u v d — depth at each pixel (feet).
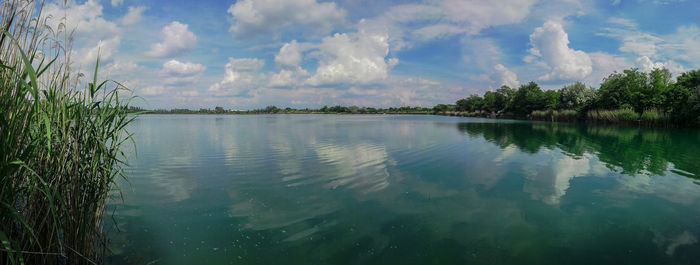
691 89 104.58
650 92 124.98
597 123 135.85
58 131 11.66
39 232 11.37
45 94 11.00
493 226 19.10
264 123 149.59
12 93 9.89
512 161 40.37
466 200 24.09
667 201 24.11
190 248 16.01
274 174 32.65
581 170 35.06
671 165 38.04
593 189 27.35
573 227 19.04
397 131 90.27
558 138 70.08
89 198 13.50
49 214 11.91
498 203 23.44
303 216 20.59
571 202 23.75
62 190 12.12
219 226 18.89
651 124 111.04
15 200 10.91
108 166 13.67
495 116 244.42
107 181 13.93
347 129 99.45
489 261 14.89
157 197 24.50
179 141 63.77
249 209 21.84
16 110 9.46
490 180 30.35
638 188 27.73
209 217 20.36
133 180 30.12
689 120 101.24
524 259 15.15
